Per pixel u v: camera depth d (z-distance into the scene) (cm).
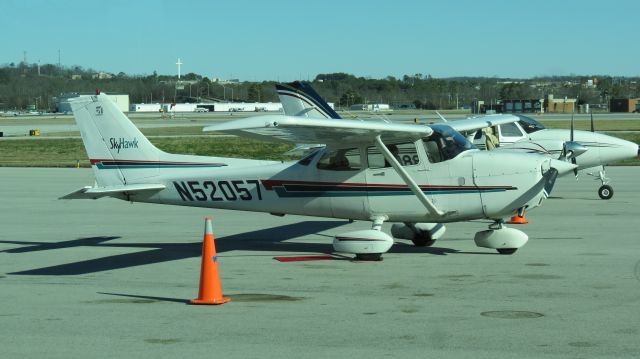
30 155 4716
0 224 1822
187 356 743
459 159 1315
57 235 1641
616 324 843
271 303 968
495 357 727
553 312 901
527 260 1261
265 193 1397
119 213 2033
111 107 1458
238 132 1190
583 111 15238
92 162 1474
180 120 11012
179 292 1046
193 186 1430
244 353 750
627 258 1268
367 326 847
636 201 2173
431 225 1420
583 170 2266
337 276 1146
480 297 988
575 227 1661
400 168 1293
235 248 1439
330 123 1153
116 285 1098
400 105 19038
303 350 758
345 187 1352
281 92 2631
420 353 743
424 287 1056
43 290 1064
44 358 741
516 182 1291
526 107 14225
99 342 795
